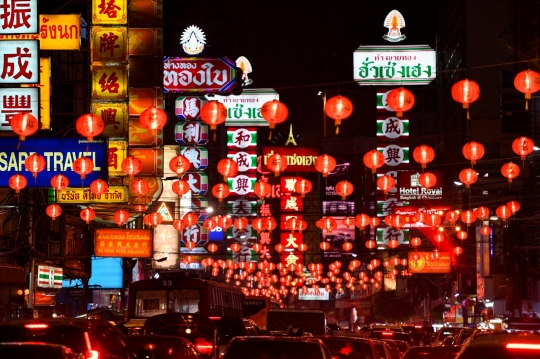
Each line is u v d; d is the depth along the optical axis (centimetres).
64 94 5241
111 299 6512
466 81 2369
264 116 2389
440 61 11269
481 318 6912
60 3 5344
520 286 6056
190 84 5512
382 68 8531
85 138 3366
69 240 4997
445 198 7988
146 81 4178
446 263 6894
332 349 1914
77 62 5234
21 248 3962
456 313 8000
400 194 7950
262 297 5444
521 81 2317
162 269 6022
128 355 1612
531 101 6384
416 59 8512
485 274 6881
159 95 4175
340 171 10944
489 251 6594
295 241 9206
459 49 9244
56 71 5153
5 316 3481
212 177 10862
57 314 4666
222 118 2478
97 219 4984
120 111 3953
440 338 4081
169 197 5856
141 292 3381
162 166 4172
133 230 4666
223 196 3353
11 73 3241
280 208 9325
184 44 8319
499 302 6581
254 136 8231
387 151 8625
